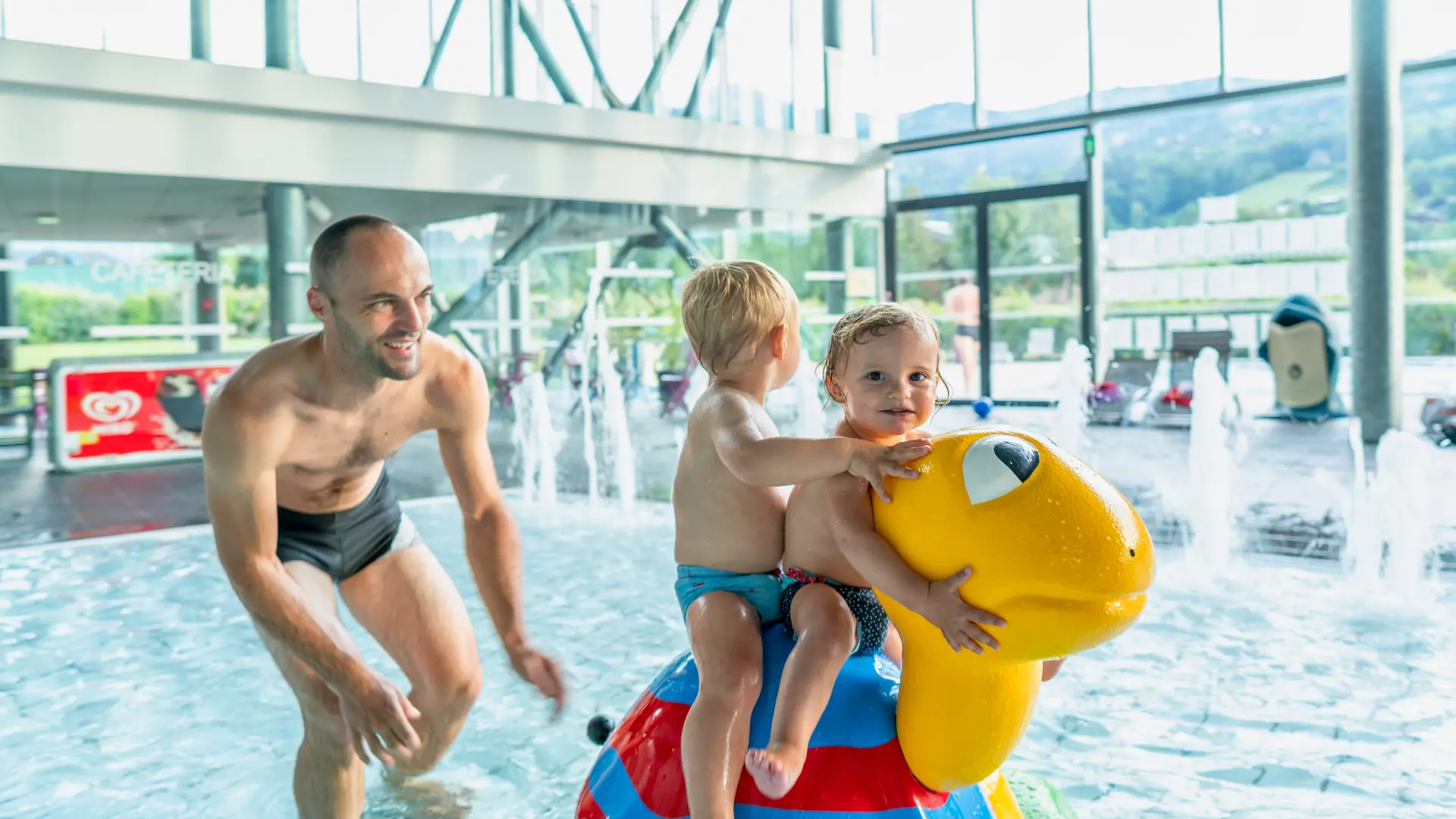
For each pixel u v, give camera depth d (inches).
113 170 417.4
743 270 89.3
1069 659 175.5
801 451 77.1
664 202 596.7
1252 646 180.1
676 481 90.0
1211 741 139.3
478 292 546.3
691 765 77.0
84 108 410.3
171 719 159.3
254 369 109.0
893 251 713.6
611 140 562.6
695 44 621.3
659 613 212.2
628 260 601.3
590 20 577.0
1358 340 466.0
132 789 133.1
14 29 412.2
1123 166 627.5
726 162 623.5
